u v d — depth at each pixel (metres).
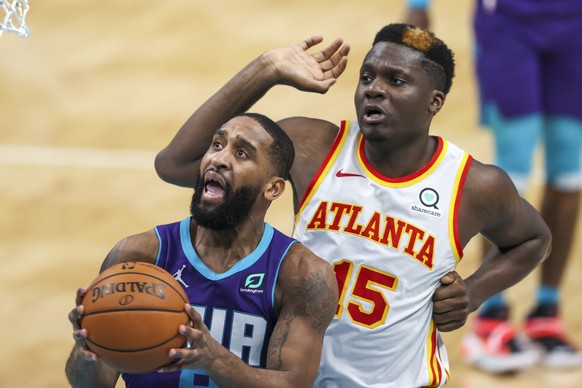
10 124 30.25
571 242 20.41
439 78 12.09
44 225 25.59
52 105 31.12
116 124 30.23
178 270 10.98
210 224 10.70
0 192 26.91
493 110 20.23
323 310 10.82
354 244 12.27
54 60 33.34
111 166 28.27
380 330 12.22
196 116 12.48
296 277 10.84
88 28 35.09
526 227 13.08
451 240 12.35
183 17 35.47
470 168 12.54
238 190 10.68
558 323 20.52
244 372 10.09
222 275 10.89
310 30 34.12
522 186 20.23
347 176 12.45
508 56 19.92
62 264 23.98
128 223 25.64
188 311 9.84
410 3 20.94
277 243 11.05
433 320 12.59
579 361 20.27
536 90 20.02
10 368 20.12
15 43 34.09
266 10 35.56
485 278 13.14
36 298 22.70
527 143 20.03
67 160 28.55
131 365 9.90
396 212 12.30
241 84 12.41
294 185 12.62
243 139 10.73
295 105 30.06
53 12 35.94
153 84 32.03
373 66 11.94
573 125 20.28
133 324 9.78
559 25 19.88
